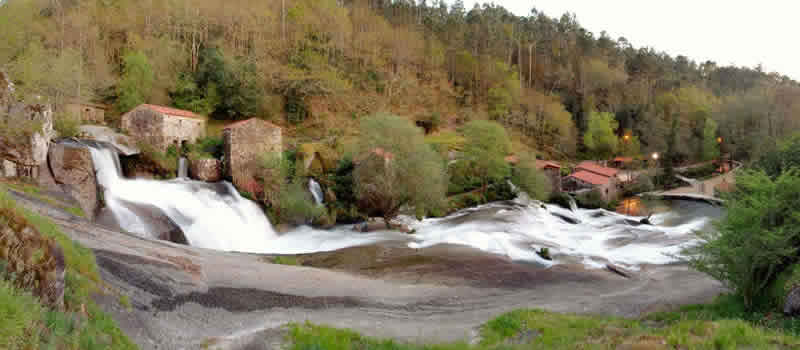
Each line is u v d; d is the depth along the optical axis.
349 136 61.00
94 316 8.95
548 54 134.62
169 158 38.38
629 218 51.31
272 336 11.40
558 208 56.66
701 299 19.48
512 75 112.75
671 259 30.89
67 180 24.92
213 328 11.65
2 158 22.30
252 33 75.81
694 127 108.62
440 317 16.17
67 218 19.39
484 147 55.38
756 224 16.44
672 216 53.00
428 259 26.89
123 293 11.70
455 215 47.06
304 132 63.19
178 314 11.96
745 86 155.75
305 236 35.34
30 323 6.04
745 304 16.64
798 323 13.68
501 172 56.66
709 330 11.09
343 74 81.06
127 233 21.67
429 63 104.25
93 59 52.50
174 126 40.25
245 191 38.25
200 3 70.00
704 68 184.88
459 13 149.12
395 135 38.91
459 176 57.25
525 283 23.06
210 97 58.03
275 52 74.44
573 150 95.94
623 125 109.12
